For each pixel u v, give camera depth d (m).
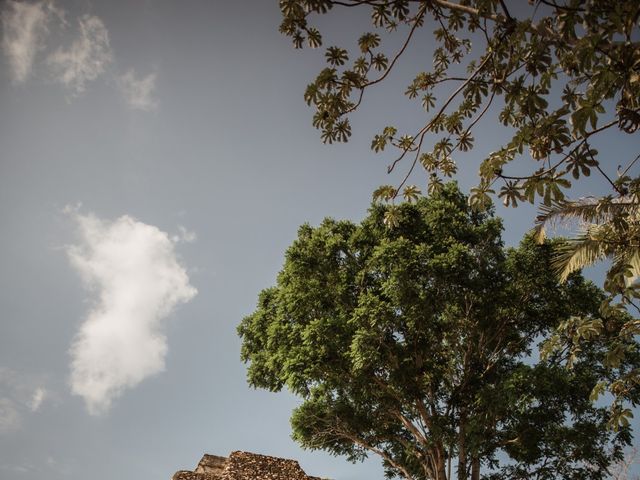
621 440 16.20
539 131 5.40
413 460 17.84
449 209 17.33
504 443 16.64
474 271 16.69
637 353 16.28
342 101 6.09
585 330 9.45
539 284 16.70
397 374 15.54
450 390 17.36
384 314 14.41
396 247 15.08
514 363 18.16
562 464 16.69
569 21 4.55
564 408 16.19
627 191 5.73
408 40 5.80
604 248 9.23
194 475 18.95
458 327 17.19
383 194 7.12
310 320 16.28
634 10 4.34
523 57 5.34
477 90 5.88
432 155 6.95
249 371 18.84
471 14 5.27
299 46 6.14
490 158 5.72
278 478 19.02
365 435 18.19
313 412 17.88
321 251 17.33
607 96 4.68
